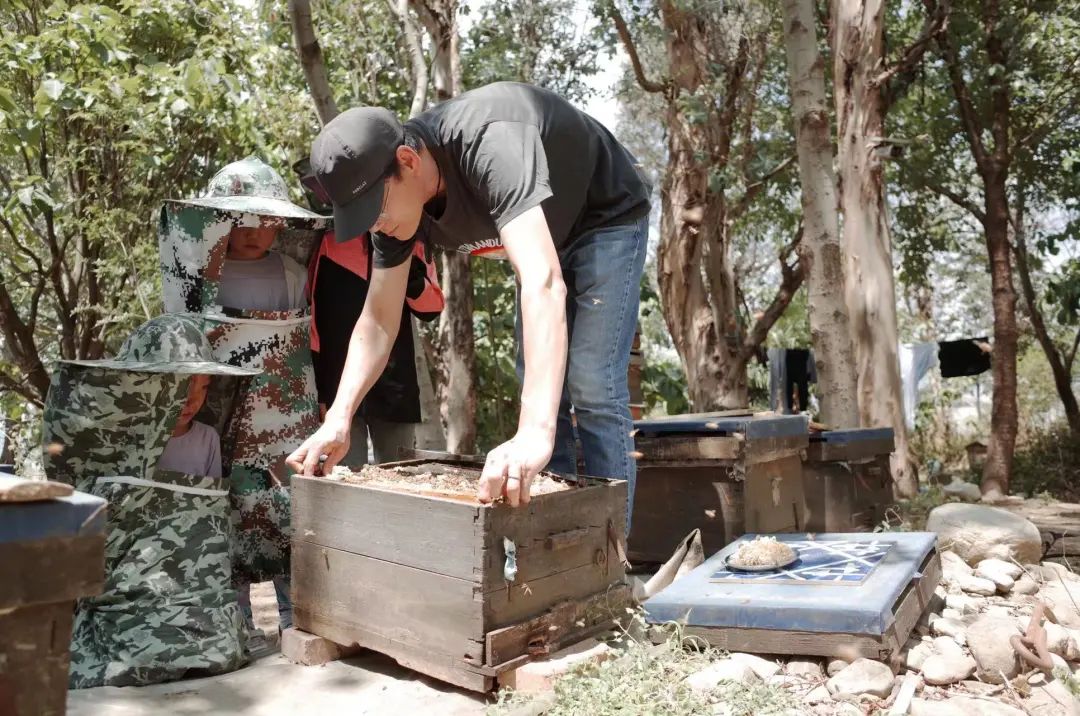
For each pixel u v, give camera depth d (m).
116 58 7.00
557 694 2.24
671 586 2.89
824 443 4.41
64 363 2.67
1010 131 12.55
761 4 10.12
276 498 3.27
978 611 3.15
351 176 2.42
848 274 8.26
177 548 2.67
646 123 12.29
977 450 13.41
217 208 3.29
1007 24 10.19
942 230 14.06
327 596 2.71
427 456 3.33
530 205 2.42
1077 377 17.02
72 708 2.26
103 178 8.79
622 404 3.10
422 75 6.04
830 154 7.11
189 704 2.37
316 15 7.56
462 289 8.85
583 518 2.66
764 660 2.58
